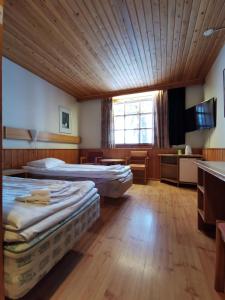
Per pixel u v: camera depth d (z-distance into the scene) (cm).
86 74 397
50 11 216
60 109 486
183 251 164
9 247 93
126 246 172
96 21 232
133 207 282
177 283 125
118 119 539
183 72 394
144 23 236
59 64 350
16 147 349
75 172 314
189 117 441
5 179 222
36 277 100
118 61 339
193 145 456
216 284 119
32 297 113
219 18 227
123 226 216
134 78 422
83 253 161
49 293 116
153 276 132
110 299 112
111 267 142
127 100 527
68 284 124
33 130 380
